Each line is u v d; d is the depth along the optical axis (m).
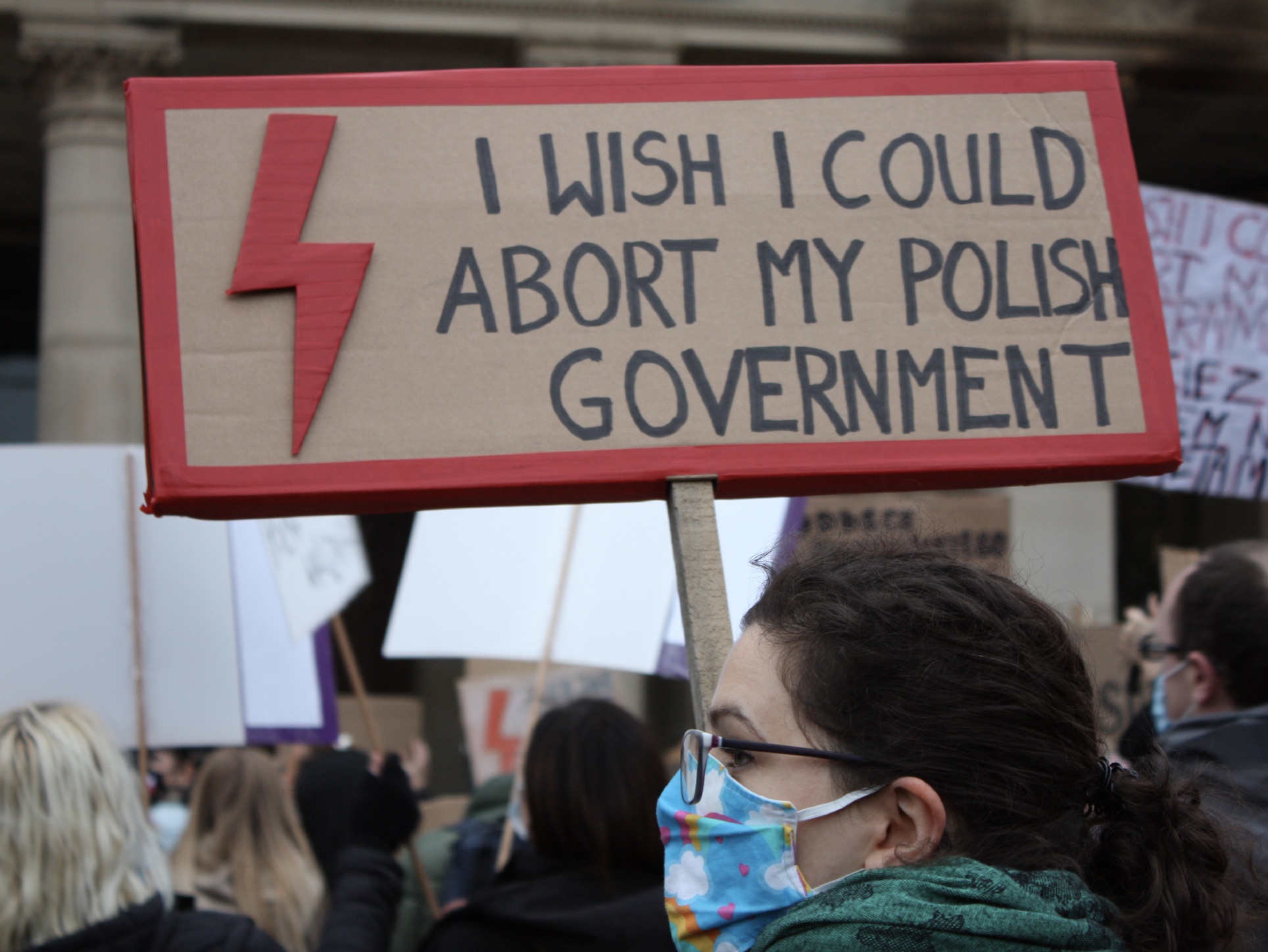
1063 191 1.51
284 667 2.96
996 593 1.11
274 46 9.11
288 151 1.40
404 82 1.44
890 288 1.46
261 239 1.38
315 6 8.91
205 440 1.34
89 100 8.69
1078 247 1.49
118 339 8.63
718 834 1.12
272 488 1.34
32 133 11.44
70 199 8.64
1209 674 2.37
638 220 1.45
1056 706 1.08
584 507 3.03
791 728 1.10
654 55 9.13
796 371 1.43
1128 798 1.12
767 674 1.12
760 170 1.48
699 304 1.44
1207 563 2.43
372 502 1.37
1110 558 10.23
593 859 2.05
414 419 1.37
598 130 1.47
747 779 1.12
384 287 1.40
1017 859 1.04
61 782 1.70
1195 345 3.83
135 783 1.84
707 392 1.42
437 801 4.72
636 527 2.97
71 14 8.55
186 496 1.33
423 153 1.43
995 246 1.48
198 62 9.62
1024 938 0.96
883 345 1.45
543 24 9.05
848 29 9.43
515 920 1.98
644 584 2.92
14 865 1.67
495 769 5.32
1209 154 13.47
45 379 8.61
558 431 1.39
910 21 9.51
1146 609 14.02
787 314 1.44
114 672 2.60
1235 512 13.47
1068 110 1.52
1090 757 1.11
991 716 1.05
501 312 1.41
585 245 1.44
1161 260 3.82
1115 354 1.48
